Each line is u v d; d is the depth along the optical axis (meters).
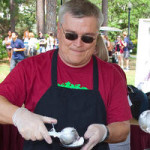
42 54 1.37
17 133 2.39
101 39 2.21
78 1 1.18
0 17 20.77
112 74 1.34
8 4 20.50
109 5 25.27
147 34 4.73
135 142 2.54
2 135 2.38
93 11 1.17
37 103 1.28
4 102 1.17
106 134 1.13
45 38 11.33
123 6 25.86
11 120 1.08
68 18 1.17
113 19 25.31
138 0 24.50
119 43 10.22
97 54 2.18
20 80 1.27
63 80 1.30
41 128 1.00
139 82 4.79
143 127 1.02
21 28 24.36
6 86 1.24
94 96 1.29
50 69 1.30
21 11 25.06
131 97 2.42
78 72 1.30
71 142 1.04
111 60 10.61
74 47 1.19
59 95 1.28
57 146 1.26
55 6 12.91
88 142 1.07
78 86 1.30
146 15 24.89
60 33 1.26
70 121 1.26
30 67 1.29
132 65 12.19
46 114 1.27
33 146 1.29
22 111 1.09
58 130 1.26
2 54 12.77
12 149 2.41
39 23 18.92
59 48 1.31
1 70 9.88
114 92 1.31
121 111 1.29
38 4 18.78
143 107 2.41
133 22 24.25
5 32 20.86
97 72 1.32
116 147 2.24
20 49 7.38
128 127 1.28
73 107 1.27
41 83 1.28
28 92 1.29
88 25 1.16
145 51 4.70
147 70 4.75
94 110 1.28
